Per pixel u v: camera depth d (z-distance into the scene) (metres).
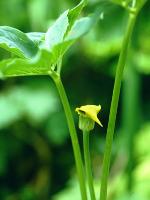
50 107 1.72
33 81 1.75
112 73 1.77
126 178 1.47
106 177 0.52
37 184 1.82
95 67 1.78
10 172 1.83
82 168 0.53
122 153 1.63
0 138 1.79
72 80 1.79
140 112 1.67
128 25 0.49
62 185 1.81
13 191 1.82
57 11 1.62
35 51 0.54
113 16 1.55
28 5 1.68
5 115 1.71
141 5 0.48
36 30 1.68
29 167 1.83
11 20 1.73
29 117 1.73
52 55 0.49
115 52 1.72
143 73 1.72
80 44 1.71
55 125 1.73
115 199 1.47
